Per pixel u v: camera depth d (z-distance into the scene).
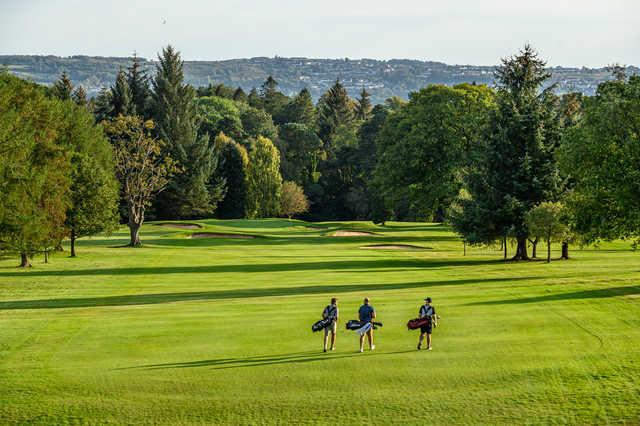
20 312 33.47
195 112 128.12
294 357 23.03
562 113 64.25
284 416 18.05
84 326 28.11
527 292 37.22
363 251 72.38
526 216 57.09
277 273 51.06
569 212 46.84
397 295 36.97
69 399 19.27
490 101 83.38
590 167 44.12
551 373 20.81
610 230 43.59
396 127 96.62
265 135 158.75
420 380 20.45
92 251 71.06
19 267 55.97
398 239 84.50
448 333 26.22
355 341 25.45
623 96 43.16
